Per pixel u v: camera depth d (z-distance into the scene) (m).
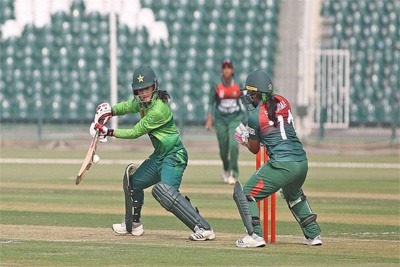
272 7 134.12
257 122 38.91
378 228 46.78
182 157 42.09
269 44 132.38
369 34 133.00
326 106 120.50
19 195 61.69
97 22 132.50
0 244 38.78
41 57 130.50
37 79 129.25
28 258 34.72
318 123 119.62
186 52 131.75
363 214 53.03
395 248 38.78
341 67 122.69
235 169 71.62
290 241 41.25
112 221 48.28
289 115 39.25
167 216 51.28
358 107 127.06
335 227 47.19
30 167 86.50
